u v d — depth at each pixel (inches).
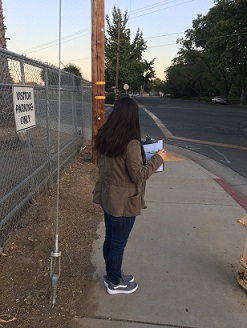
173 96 3297.2
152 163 95.0
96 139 99.1
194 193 217.5
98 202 103.7
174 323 98.7
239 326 98.3
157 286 115.8
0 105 160.1
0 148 164.2
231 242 148.8
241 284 114.5
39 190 186.5
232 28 1485.0
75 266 125.1
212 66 1790.1
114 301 107.2
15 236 143.2
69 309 102.3
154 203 196.9
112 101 2006.6
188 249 142.0
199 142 465.4
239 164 324.2
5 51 128.6
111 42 1935.3
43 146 221.6
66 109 282.8
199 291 113.6
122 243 103.0
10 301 104.3
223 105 1588.3
